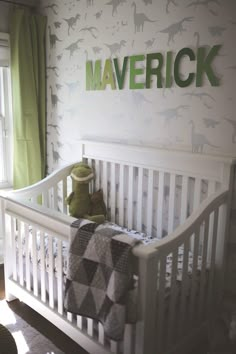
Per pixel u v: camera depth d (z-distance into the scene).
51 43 2.99
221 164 1.93
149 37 2.26
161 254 1.58
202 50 2.00
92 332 1.83
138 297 1.55
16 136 3.04
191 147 2.14
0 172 3.23
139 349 1.59
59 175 2.68
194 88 2.07
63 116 3.00
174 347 1.82
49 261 2.01
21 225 2.26
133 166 2.44
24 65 2.94
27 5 3.00
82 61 2.75
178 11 2.08
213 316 2.07
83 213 2.58
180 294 1.80
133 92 2.41
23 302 2.44
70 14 2.78
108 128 2.63
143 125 2.39
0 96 3.12
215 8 1.92
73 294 1.71
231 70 1.90
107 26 2.52
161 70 2.22
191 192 2.17
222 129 1.98
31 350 1.98
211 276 1.99
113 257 1.53
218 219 1.97
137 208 2.46
